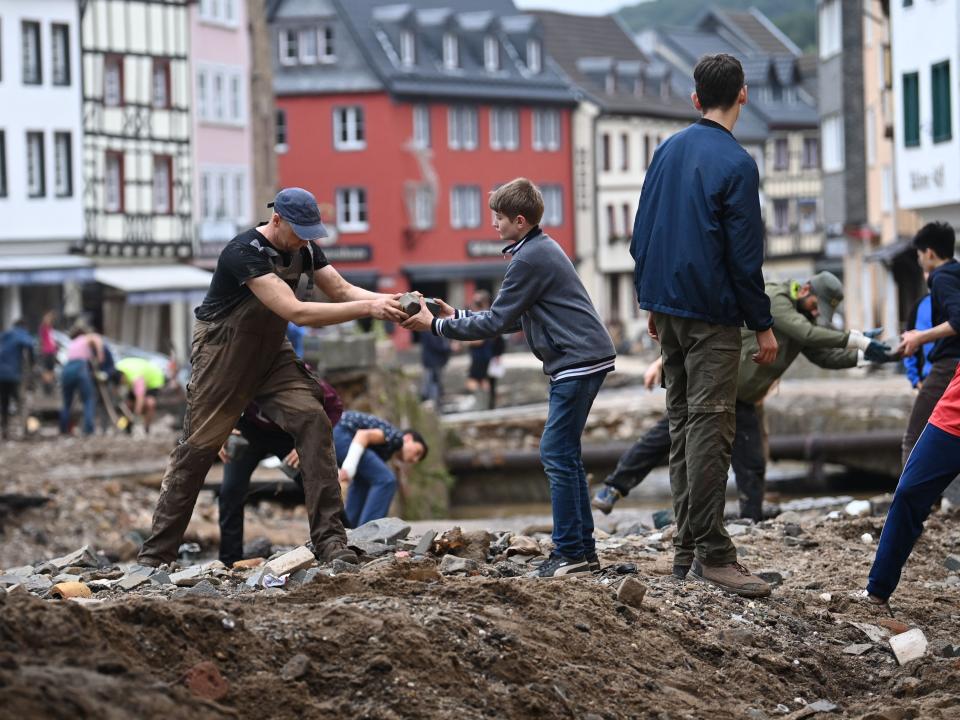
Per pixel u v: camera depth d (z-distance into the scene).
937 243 14.10
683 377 10.15
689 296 9.60
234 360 10.79
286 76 96.06
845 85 76.56
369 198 95.31
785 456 29.81
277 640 7.08
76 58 66.94
